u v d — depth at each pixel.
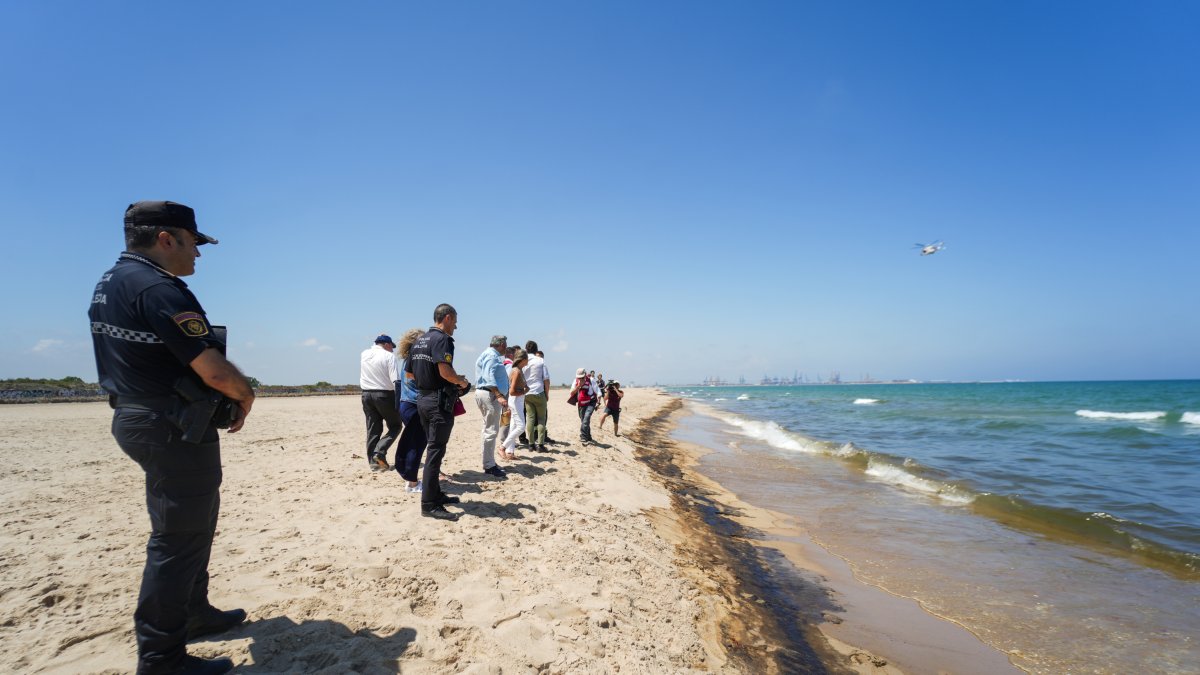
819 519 8.20
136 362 2.24
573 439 12.53
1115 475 11.31
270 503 5.70
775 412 36.78
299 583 3.66
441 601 3.66
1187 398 47.53
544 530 5.45
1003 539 7.18
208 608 2.90
